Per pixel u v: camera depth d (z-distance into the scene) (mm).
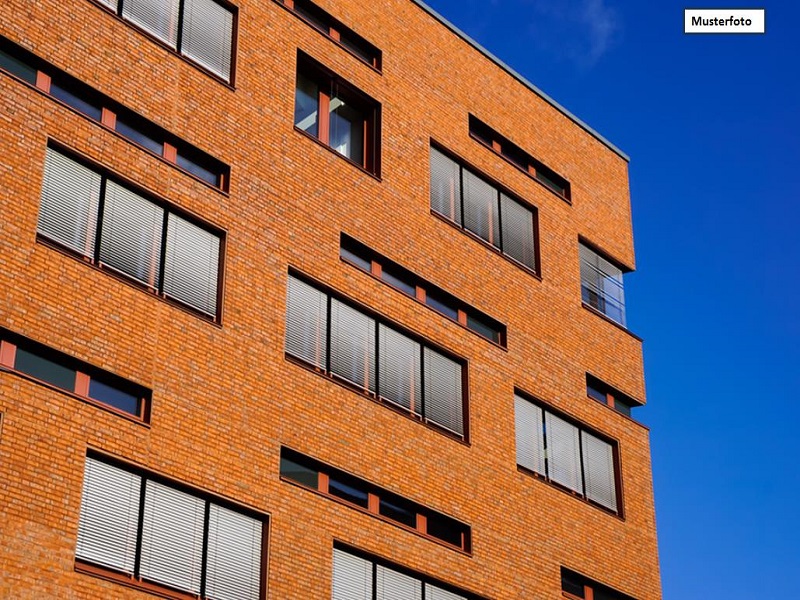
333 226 34250
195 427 28812
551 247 41625
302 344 32344
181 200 30734
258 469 29688
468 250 38312
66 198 28516
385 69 38094
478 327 38094
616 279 44219
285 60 34969
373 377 33938
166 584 27266
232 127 32781
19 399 25859
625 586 38812
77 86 29969
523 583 35312
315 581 29906
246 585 28734
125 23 31297
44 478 25688
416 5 40062
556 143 43719
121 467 27281
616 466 40938
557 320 40594
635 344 43562
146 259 29703
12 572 24562
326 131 36094
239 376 30203
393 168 36906
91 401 27047
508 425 37156
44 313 27016
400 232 36250
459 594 33750
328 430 31734
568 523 37812
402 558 32281
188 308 29984
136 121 30906
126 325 28406
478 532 34656
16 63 29047
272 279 32000
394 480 32906
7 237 26969
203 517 28453
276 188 33125
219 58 33562
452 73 40406
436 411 35375
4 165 27484
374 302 34500
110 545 26531
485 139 41312
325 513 30797
